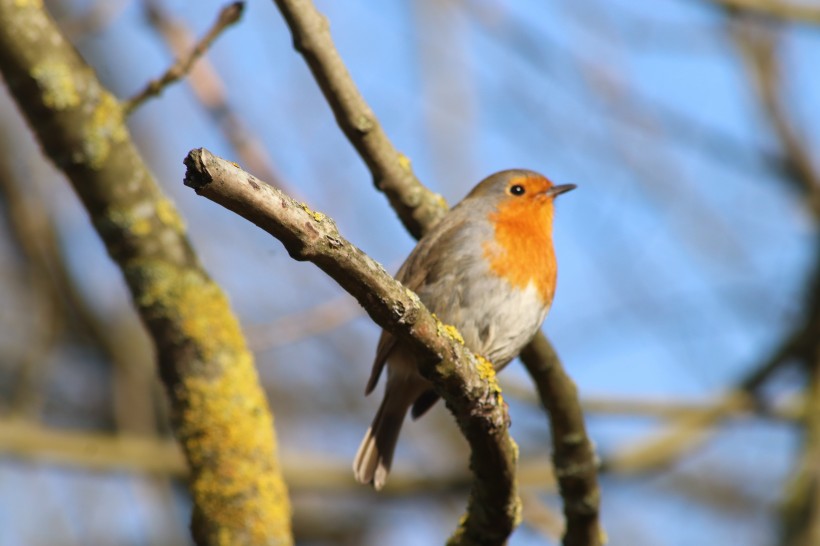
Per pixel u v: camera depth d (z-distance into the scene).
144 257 6.86
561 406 7.84
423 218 8.05
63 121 6.73
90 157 6.79
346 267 5.13
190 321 6.74
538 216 9.45
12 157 14.38
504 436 6.36
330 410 16.53
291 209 4.76
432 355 5.83
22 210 14.19
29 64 6.66
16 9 6.62
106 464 11.91
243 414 6.59
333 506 15.77
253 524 6.38
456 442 15.40
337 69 7.35
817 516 12.38
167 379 6.71
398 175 7.90
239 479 6.45
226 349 6.76
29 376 12.77
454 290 8.97
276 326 9.90
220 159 4.49
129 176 6.89
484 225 9.16
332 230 5.00
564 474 7.89
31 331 14.46
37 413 12.79
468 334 8.92
